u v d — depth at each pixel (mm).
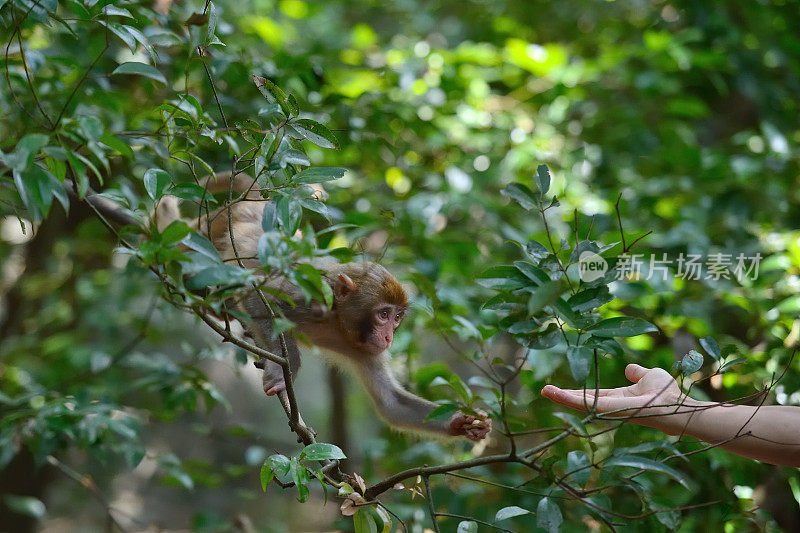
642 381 5395
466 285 10523
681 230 10000
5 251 14922
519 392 10367
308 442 5398
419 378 8695
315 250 4430
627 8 16125
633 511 7523
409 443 10211
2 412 10594
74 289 14477
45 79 8719
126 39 5125
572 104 13070
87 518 21453
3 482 15094
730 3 14242
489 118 12516
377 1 17797
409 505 8766
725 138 15258
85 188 4172
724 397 8383
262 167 5020
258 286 4602
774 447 4934
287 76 9508
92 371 10078
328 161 11023
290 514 21844
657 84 11914
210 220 5301
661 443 5250
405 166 12000
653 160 12539
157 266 4578
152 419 11758
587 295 5109
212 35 5348
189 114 5125
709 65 12594
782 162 11219
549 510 5320
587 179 12055
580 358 4984
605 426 7621
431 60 12398
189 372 9180
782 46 13352
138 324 12836
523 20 15805
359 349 7699
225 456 21375
